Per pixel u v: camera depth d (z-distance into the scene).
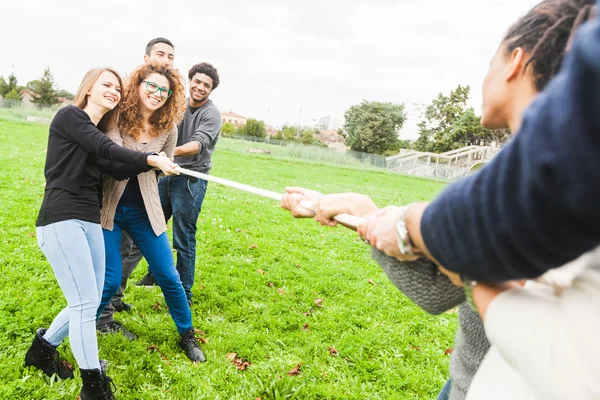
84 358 2.91
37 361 3.35
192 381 3.63
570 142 0.47
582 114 0.45
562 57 0.92
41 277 5.10
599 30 0.45
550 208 0.53
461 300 1.12
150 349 3.99
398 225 0.87
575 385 0.65
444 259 0.72
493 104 1.07
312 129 104.75
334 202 1.30
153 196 3.60
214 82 4.92
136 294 5.00
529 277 0.64
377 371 4.12
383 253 1.13
